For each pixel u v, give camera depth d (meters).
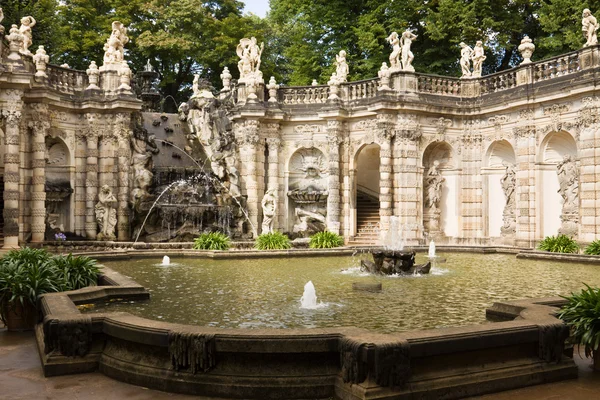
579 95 26.45
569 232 27.95
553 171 29.27
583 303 8.73
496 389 7.86
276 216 33.75
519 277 17.33
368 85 32.72
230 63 49.91
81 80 31.61
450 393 7.52
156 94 43.44
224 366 7.81
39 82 28.34
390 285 15.64
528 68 29.16
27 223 28.22
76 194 31.02
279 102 34.59
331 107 32.62
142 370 8.15
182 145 36.91
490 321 10.73
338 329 7.98
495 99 30.83
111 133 31.20
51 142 30.55
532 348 8.44
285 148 34.66
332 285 15.58
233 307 12.27
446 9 37.78
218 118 35.81
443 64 41.06
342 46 43.66
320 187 34.66
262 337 7.66
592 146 25.86
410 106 30.77
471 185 32.53
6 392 7.88
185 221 30.06
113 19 46.72
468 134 32.62
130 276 17.50
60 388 8.04
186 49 47.53
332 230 32.84
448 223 33.19
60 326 8.75
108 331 8.79
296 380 7.60
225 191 32.00
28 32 28.64
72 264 13.70
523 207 29.42
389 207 31.12
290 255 24.03
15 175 25.59
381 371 7.11
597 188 25.73
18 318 11.73
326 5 43.81
